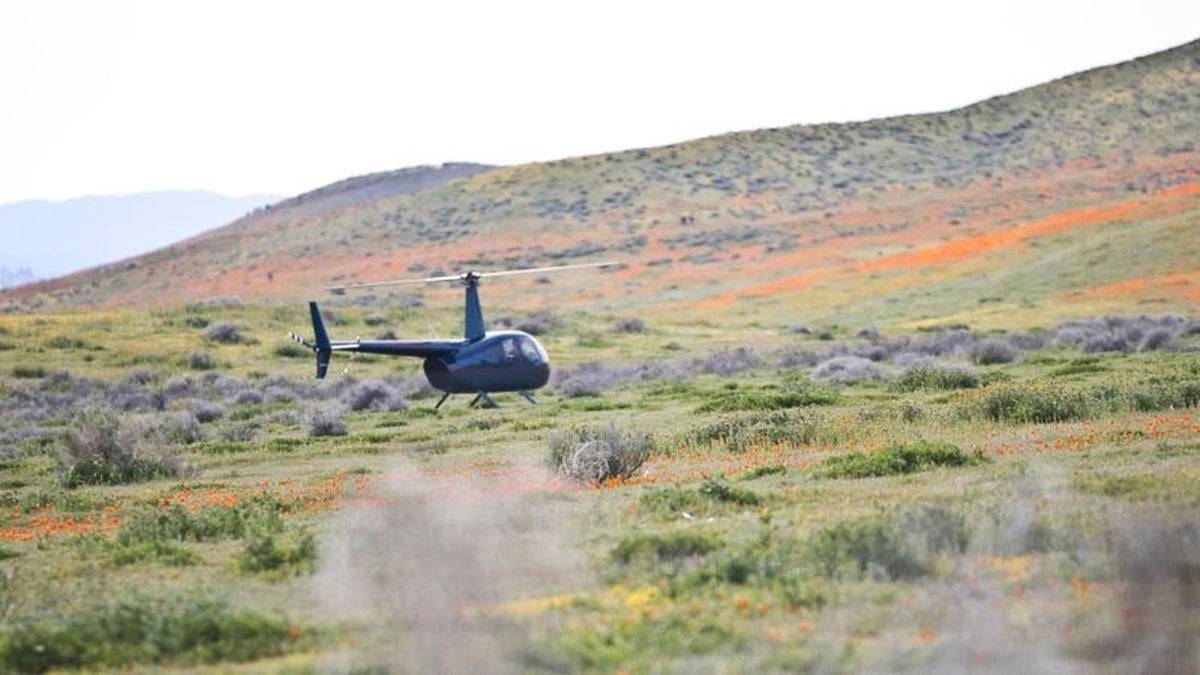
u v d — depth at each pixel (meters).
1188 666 40.06
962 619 44.00
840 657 40.88
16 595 59.41
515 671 41.53
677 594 50.50
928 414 118.12
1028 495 64.81
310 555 63.47
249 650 46.25
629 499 79.75
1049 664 40.16
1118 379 146.00
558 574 54.81
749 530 62.84
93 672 45.25
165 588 59.00
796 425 114.25
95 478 119.75
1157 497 61.88
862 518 60.06
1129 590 44.97
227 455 137.88
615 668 41.22
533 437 136.12
